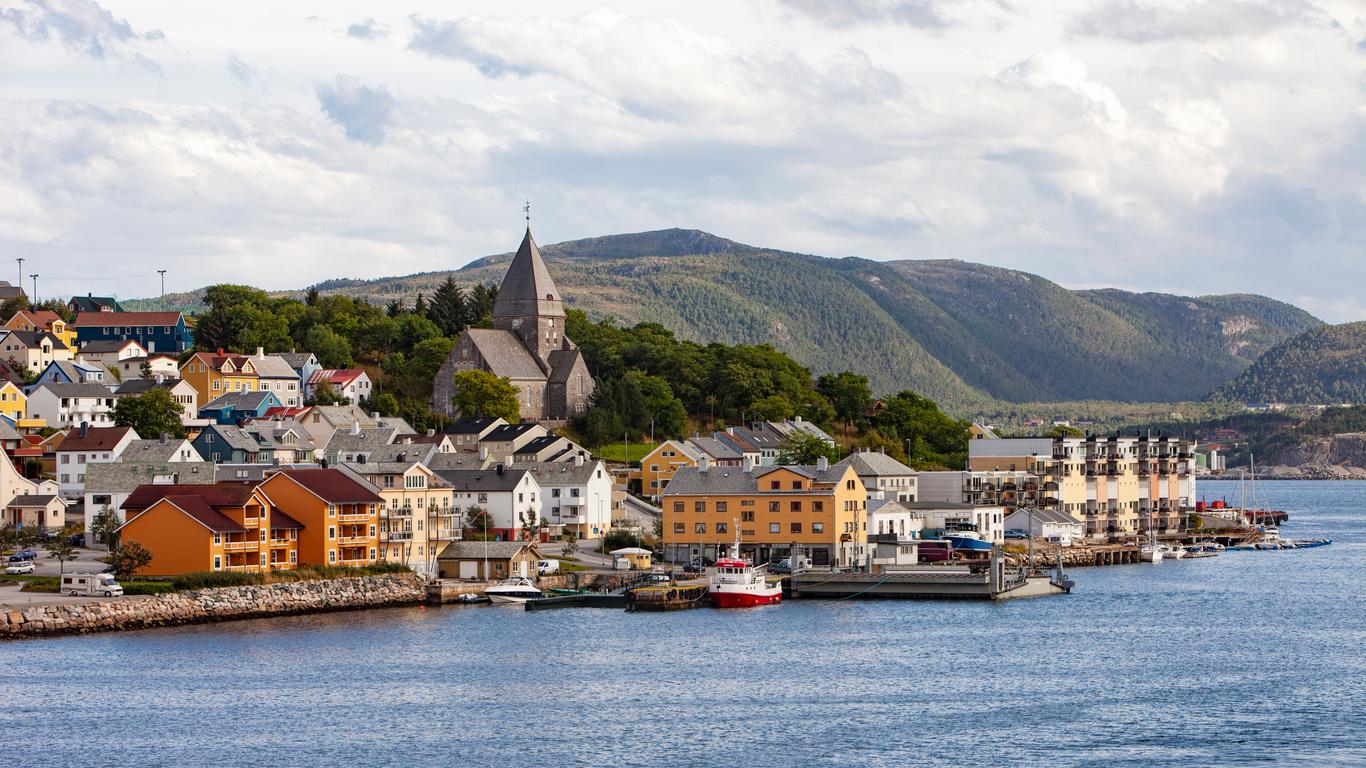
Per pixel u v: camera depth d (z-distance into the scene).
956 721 137.12
